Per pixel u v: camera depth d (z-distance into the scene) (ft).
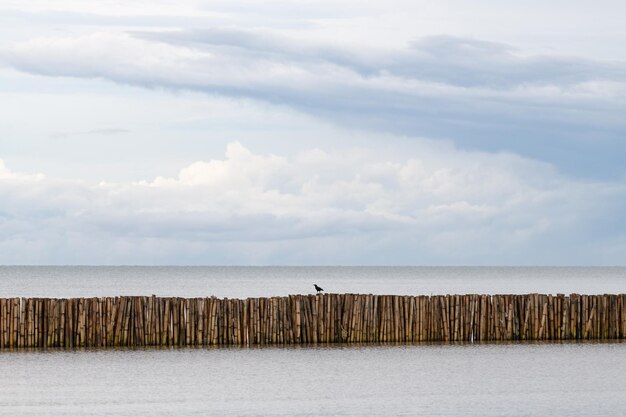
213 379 97.81
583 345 118.42
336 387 94.68
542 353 113.19
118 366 103.71
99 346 112.06
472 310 119.03
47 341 111.14
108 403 86.84
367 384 96.12
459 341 118.62
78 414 82.48
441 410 84.94
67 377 98.07
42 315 110.93
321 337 116.16
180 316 114.01
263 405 86.38
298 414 83.05
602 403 88.07
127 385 94.63
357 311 116.37
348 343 116.37
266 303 115.85
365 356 110.73
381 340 116.88
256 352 112.47
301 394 91.35
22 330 110.63
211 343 114.52
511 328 119.85
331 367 104.32
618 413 84.12
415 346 116.88
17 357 107.55
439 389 94.22
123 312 112.27
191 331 114.21
